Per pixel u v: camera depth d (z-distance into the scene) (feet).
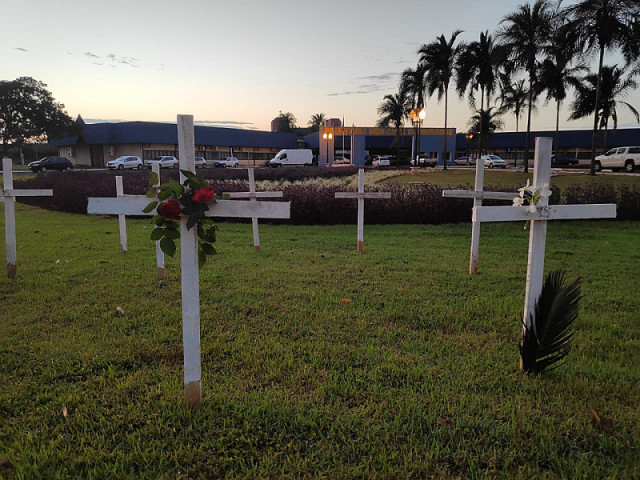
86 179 58.65
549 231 33.63
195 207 8.09
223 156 209.26
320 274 19.65
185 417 8.47
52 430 8.15
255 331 12.97
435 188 40.70
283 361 10.87
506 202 37.88
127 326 13.20
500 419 8.53
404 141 204.44
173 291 16.89
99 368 10.66
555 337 9.98
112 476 6.89
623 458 7.34
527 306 10.32
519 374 10.32
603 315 14.43
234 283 17.99
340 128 201.98
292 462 7.27
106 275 19.27
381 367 10.59
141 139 177.47
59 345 11.75
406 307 15.14
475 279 19.03
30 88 187.32
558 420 8.46
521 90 134.82
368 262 22.21
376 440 7.78
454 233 32.68
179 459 7.34
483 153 212.02
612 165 102.01
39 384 9.77
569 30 80.12
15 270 18.74
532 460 7.38
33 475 6.90
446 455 7.43
